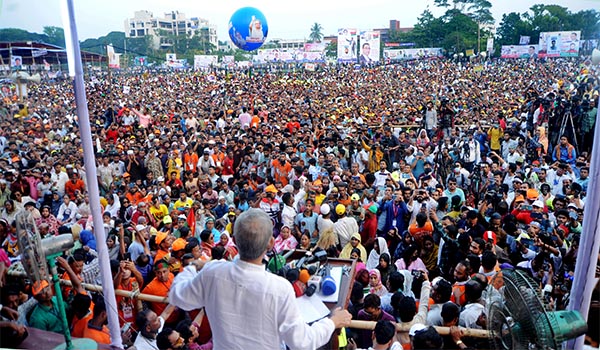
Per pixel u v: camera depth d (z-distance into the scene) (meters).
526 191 8.04
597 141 3.01
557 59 21.50
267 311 2.25
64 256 4.61
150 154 11.69
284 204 8.33
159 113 23.16
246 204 9.04
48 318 3.43
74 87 3.23
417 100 23.75
